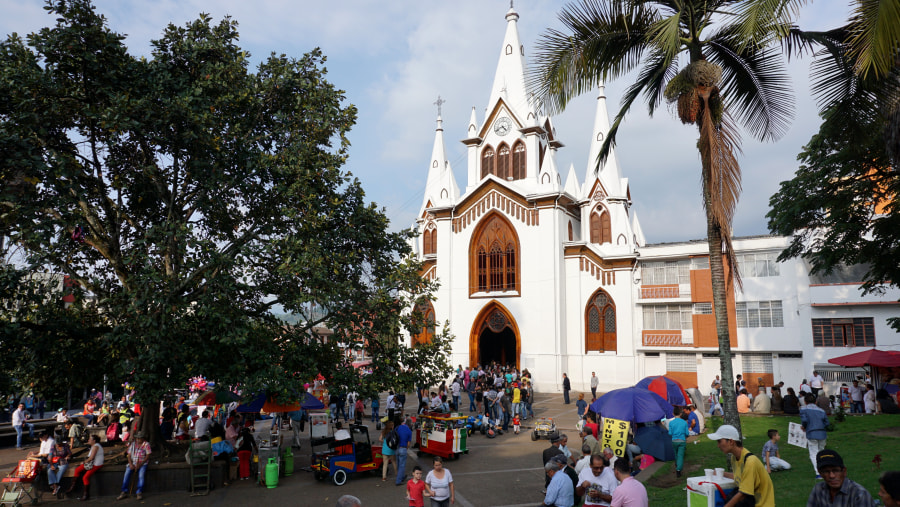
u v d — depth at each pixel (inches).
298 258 588.4
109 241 661.3
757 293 1467.8
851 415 933.8
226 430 745.0
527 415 1154.0
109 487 622.8
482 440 920.9
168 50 642.2
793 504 430.0
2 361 566.9
